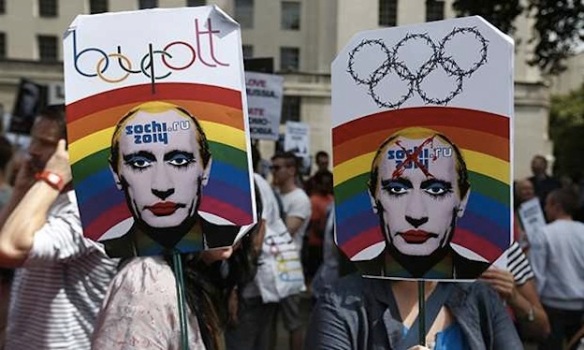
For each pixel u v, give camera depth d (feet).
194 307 7.32
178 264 7.09
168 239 7.12
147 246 7.16
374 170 7.08
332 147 7.19
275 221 17.42
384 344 7.23
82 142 7.13
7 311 9.51
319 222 30.86
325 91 55.98
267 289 16.62
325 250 20.11
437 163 6.88
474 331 7.32
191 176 7.07
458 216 6.88
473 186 6.81
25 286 8.95
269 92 24.52
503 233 6.74
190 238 7.11
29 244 8.29
